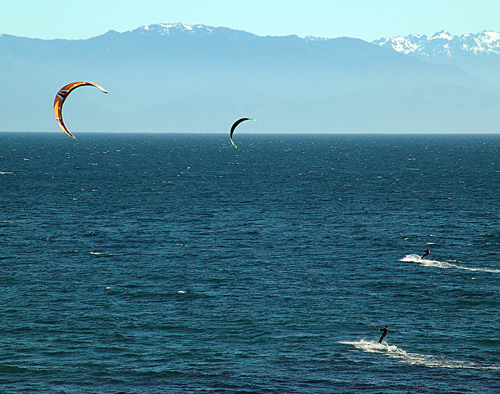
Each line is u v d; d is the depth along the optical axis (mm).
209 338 153625
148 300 181250
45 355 142250
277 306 177125
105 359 140875
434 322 165125
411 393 125812
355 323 164375
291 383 130375
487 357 143625
